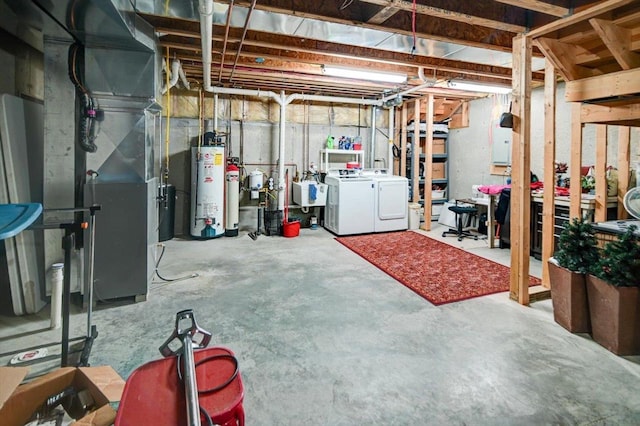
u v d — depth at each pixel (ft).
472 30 11.07
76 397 5.18
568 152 16.89
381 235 19.75
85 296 9.73
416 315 9.57
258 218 20.33
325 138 22.74
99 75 9.77
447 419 5.71
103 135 9.92
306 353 7.65
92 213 7.50
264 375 6.86
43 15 8.19
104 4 7.23
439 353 7.68
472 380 6.73
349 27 9.93
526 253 10.25
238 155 20.86
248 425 5.56
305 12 9.06
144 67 10.08
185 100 19.74
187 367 3.73
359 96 22.43
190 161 19.92
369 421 5.68
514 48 10.26
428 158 20.58
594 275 8.13
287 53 13.91
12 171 9.07
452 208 18.97
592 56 9.85
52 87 10.06
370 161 23.80
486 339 8.29
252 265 14.02
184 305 10.10
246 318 9.32
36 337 8.26
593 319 8.19
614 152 15.05
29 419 4.88
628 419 5.69
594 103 10.25
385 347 7.92
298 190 20.76
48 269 9.92
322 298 10.70
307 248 16.83
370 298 10.74
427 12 8.55
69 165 10.46
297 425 5.58
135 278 10.27
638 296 7.47
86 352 7.30
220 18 9.36
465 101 23.18
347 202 19.49
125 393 3.59
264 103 21.15
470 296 10.87
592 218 13.37
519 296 10.38
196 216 18.53
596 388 6.49
